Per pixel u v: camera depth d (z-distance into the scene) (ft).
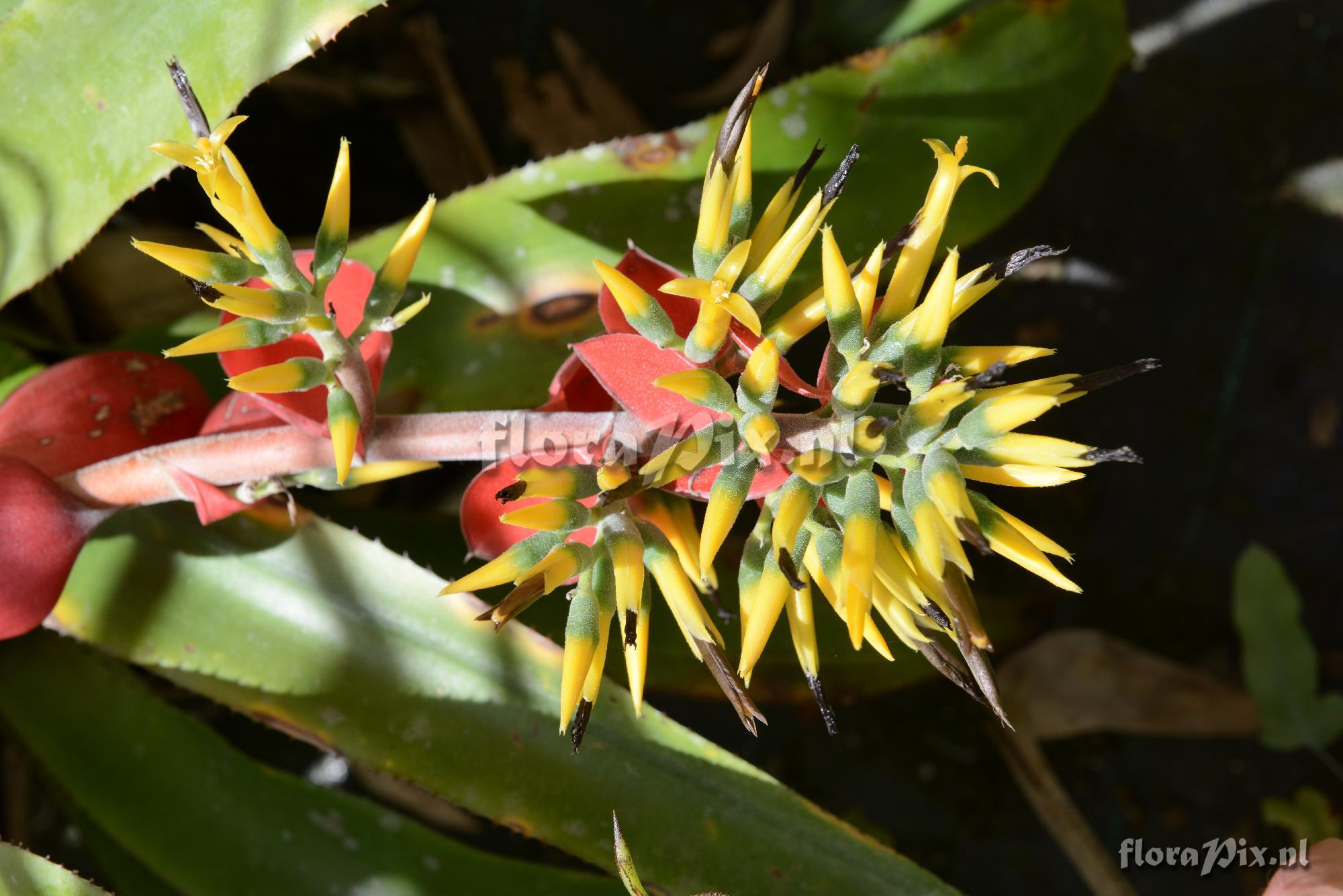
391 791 2.54
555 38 2.75
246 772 1.93
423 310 1.90
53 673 1.96
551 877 1.91
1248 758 2.62
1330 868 1.70
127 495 1.71
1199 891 2.57
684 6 2.77
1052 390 1.46
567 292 1.90
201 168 1.47
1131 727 2.52
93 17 1.74
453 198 1.90
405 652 1.84
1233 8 2.70
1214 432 2.70
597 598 1.49
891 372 1.44
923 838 2.62
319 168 2.66
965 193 1.91
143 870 1.99
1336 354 2.67
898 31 2.45
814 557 1.51
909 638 1.53
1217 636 2.65
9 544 1.69
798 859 1.80
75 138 1.78
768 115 1.89
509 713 1.83
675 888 1.80
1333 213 2.67
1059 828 2.42
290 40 1.72
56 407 1.79
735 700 1.49
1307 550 2.66
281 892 1.90
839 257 1.46
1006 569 2.65
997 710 1.47
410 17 2.69
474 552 1.66
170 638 1.87
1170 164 2.71
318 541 1.85
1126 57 1.93
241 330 1.51
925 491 1.45
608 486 1.48
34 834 2.48
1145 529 2.70
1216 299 2.70
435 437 1.60
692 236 1.90
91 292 2.18
